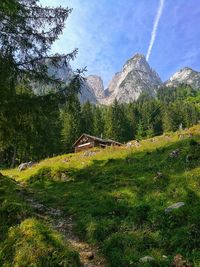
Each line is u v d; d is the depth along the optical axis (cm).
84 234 1202
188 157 1795
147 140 3027
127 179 1789
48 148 6275
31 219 1052
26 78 1881
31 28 1859
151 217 1198
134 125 11575
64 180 2233
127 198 1483
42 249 898
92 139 6184
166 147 2344
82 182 2064
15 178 2719
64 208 1530
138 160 2270
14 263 898
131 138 10406
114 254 997
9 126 1812
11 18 1720
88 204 1520
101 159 2662
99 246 1101
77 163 2684
